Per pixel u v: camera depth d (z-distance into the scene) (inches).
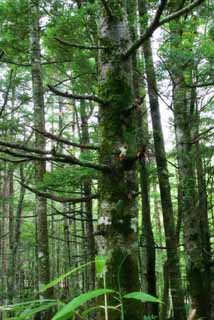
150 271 398.0
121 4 129.0
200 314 316.5
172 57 283.7
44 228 434.0
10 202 889.5
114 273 107.5
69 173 326.0
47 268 425.4
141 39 116.0
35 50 435.8
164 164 393.7
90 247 475.8
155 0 330.3
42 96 434.9
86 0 371.2
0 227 1017.5
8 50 414.9
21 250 1093.1
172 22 282.0
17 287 1028.5
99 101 120.0
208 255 368.8
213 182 456.1
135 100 118.2
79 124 594.2
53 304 47.3
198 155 416.8
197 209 401.1
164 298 423.5
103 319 104.6
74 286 654.5
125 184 115.0
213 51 274.4
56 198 136.6
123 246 110.3
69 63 478.6
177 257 379.2
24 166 684.7
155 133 396.5
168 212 386.0
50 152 109.5
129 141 118.1
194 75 316.2
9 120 600.1
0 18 384.2
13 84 605.6
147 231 406.0
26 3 375.6
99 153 120.1
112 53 124.4
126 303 103.7
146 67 350.6
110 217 113.2
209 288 351.3
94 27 348.2
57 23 354.6
